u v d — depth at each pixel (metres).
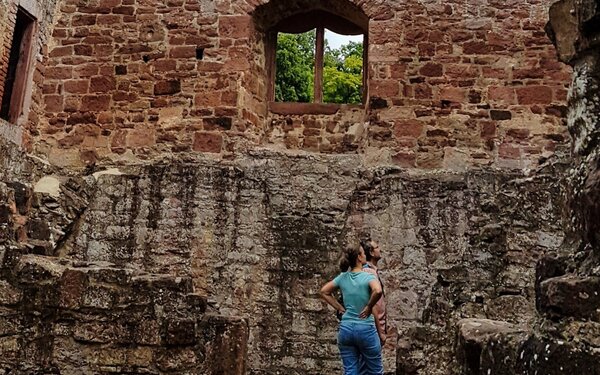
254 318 6.88
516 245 5.42
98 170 7.65
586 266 2.02
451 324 4.40
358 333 4.61
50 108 7.98
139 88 7.95
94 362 4.09
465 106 7.62
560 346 1.92
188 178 7.32
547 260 2.26
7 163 6.73
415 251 6.91
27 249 4.58
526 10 7.86
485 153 7.46
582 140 2.18
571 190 2.20
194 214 7.21
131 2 8.20
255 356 6.76
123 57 8.06
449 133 7.55
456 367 3.08
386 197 7.13
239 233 7.14
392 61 7.79
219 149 7.62
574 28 2.26
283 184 7.30
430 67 7.75
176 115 7.80
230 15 8.03
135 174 7.41
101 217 7.29
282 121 8.16
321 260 7.00
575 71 2.27
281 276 6.98
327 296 4.96
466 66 7.73
